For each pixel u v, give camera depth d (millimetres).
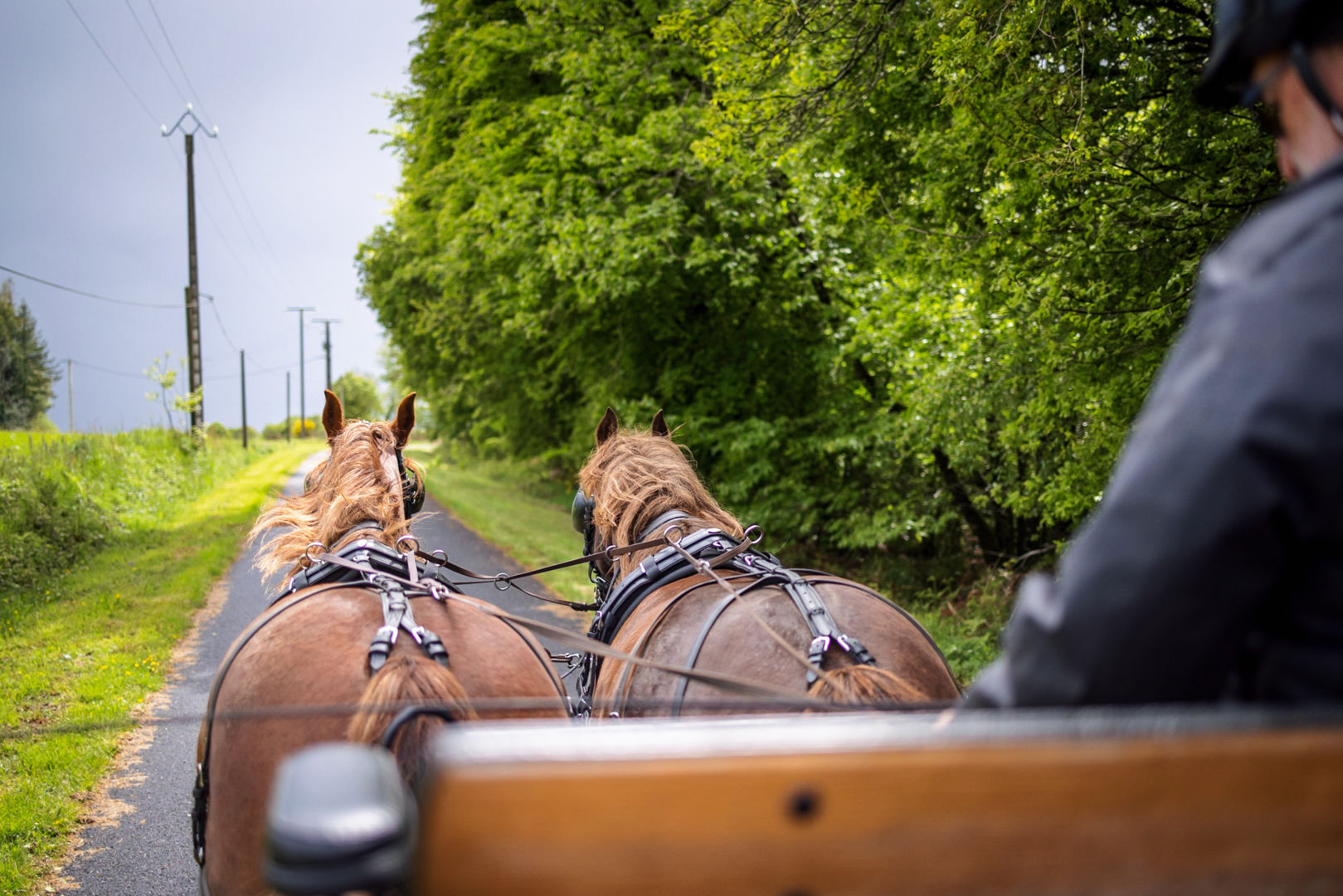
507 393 21375
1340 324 877
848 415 12211
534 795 815
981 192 6859
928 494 11148
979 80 5344
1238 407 879
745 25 7234
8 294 57188
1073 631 941
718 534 3160
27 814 4629
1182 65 5234
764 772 840
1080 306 5691
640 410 13344
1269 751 865
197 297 25547
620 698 2699
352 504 2936
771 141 7758
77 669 7422
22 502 12695
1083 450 6355
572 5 13023
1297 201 985
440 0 17594
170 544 14273
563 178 12859
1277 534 880
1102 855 865
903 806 854
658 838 833
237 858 2043
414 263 21703
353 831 948
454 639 2311
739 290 13000
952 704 1904
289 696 2066
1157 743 855
